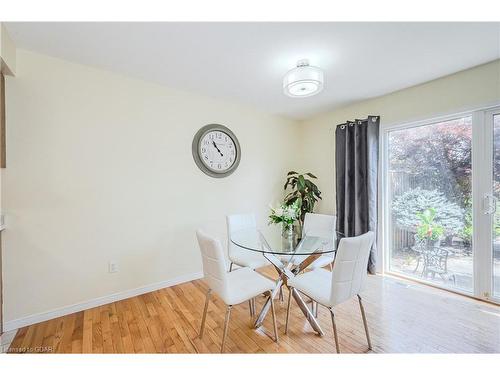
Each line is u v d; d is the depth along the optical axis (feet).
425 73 7.55
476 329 5.93
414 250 9.06
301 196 11.26
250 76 7.75
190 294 8.00
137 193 7.93
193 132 9.21
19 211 6.04
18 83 6.01
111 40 5.76
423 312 6.74
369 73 7.53
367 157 9.53
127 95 7.71
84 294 6.97
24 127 6.10
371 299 7.53
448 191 8.16
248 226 8.85
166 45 5.97
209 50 6.20
